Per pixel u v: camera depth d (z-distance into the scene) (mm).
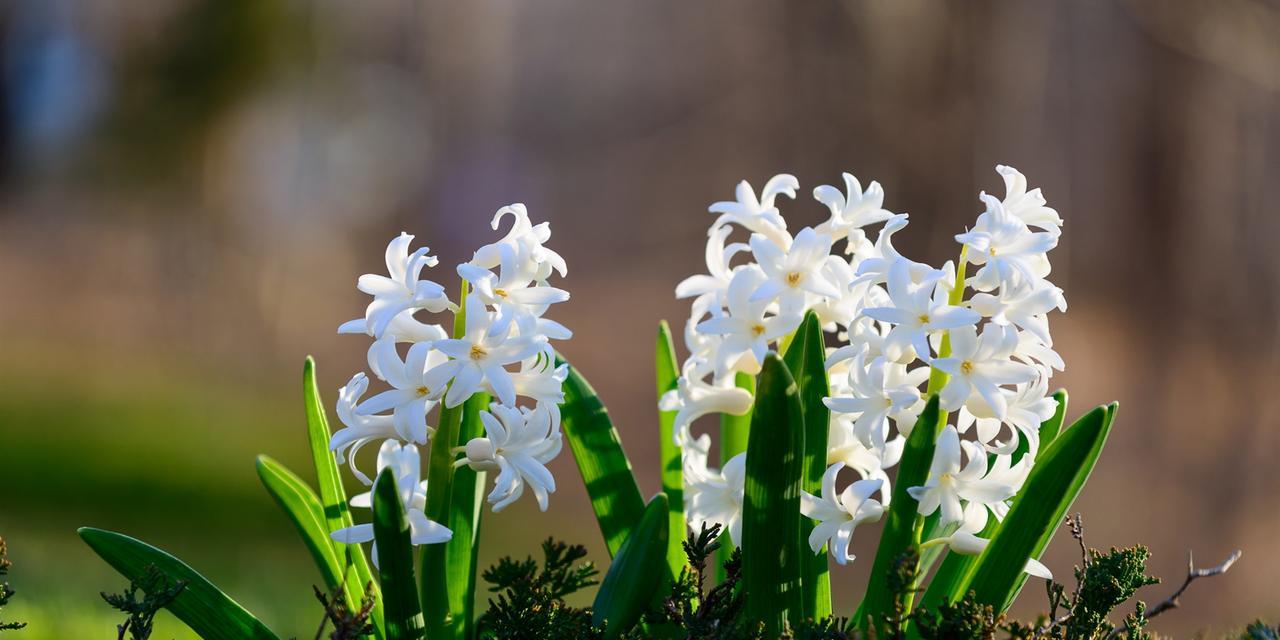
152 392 13242
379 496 1871
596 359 18031
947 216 15508
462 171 28641
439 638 2203
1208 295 16234
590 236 30375
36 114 18688
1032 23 16172
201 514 8570
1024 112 16344
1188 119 16562
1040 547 2299
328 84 20766
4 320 16328
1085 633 2287
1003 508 2221
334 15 19828
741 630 2113
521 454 2104
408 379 2031
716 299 2422
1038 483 2066
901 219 2111
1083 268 17328
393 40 28125
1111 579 2293
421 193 28188
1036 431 2121
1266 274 15984
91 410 11758
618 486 2555
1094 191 17328
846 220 2322
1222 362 15461
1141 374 15359
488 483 4059
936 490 2070
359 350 18062
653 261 27734
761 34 21250
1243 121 16250
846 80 16297
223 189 18016
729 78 24297
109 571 5273
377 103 26562
